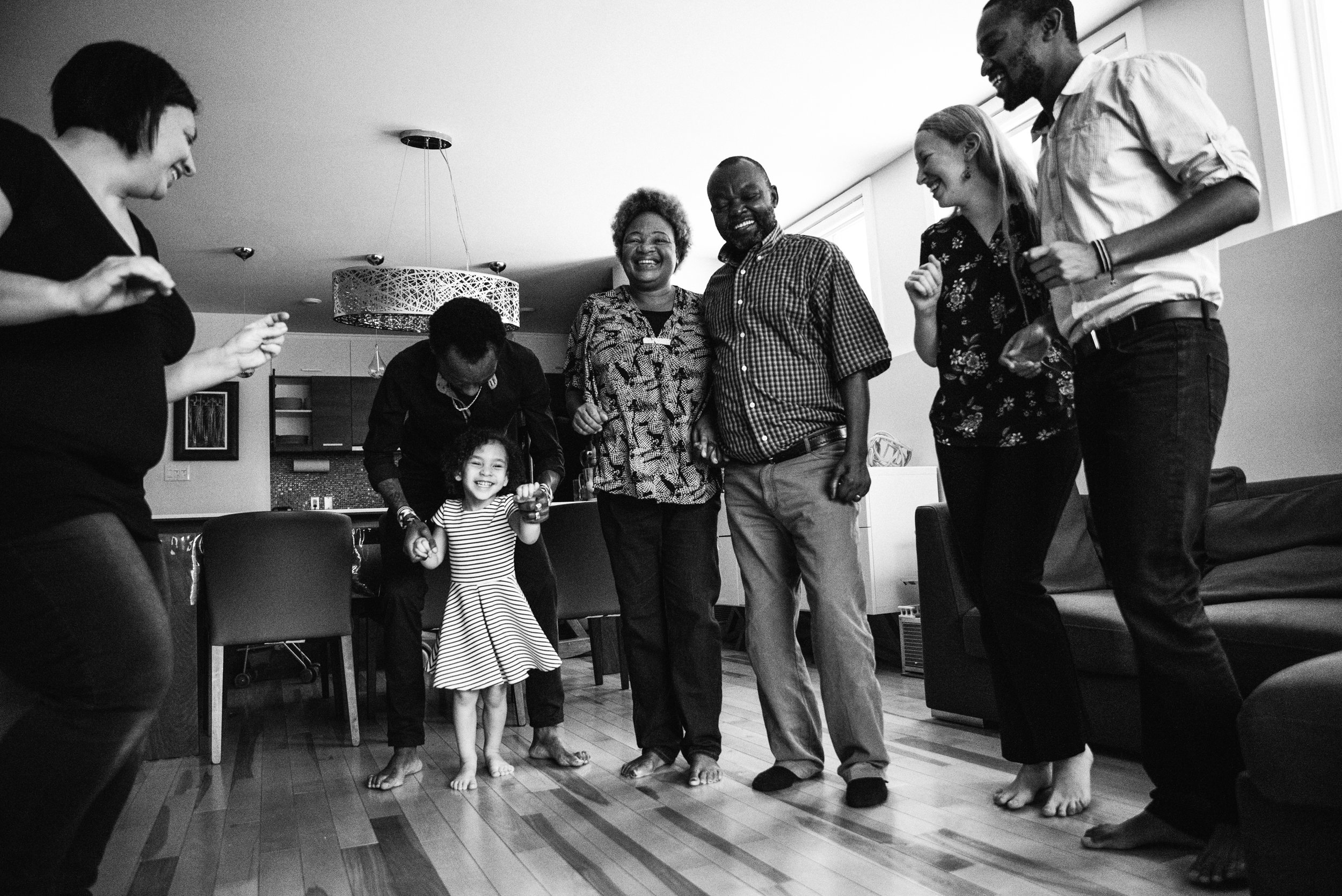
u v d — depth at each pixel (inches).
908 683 148.9
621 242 97.3
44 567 43.1
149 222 226.7
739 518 91.6
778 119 182.5
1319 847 43.5
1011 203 74.1
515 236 245.0
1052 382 71.0
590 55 155.9
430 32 146.8
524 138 185.8
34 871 45.9
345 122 176.1
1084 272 55.6
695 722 91.7
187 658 121.3
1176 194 58.9
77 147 48.9
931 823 73.5
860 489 84.5
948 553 114.0
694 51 155.9
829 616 84.5
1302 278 118.0
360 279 177.6
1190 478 56.8
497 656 97.5
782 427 86.3
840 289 86.5
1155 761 62.0
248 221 226.8
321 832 81.6
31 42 142.6
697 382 94.7
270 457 329.4
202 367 55.9
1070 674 74.0
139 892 67.7
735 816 78.9
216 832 83.5
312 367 340.5
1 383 42.9
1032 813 74.7
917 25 150.5
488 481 98.0
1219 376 57.7
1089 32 158.9
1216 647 57.1
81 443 44.8
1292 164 127.6
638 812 82.1
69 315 42.7
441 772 103.6
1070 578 113.0
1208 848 56.9
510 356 104.3
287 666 213.8
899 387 199.9
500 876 67.6
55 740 45.0
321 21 142.3
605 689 161.0
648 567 96.3
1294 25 130.0
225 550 119.4
